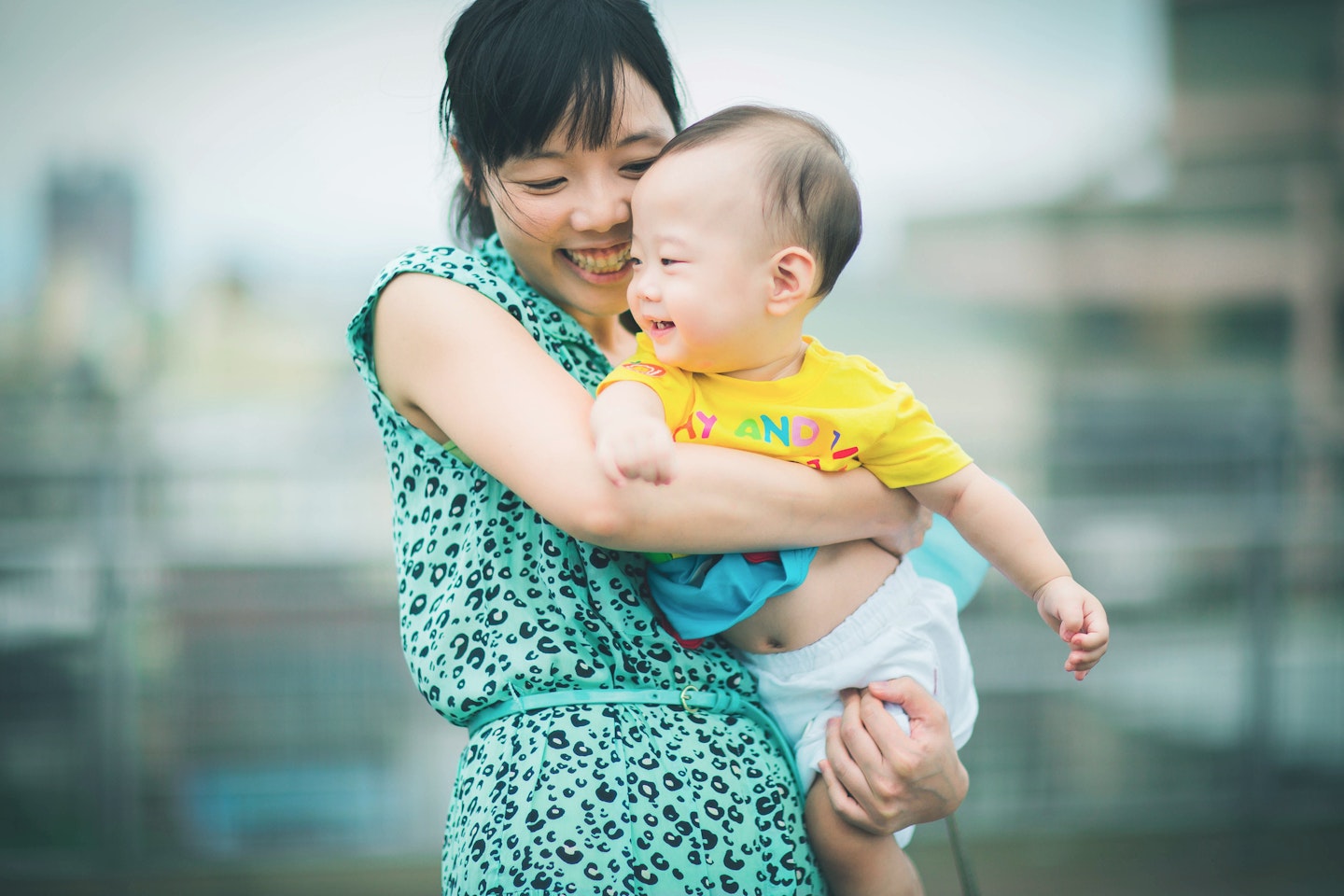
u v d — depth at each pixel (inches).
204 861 180.2
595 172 54.9
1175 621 198.5
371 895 169.3
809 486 53.7
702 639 56.2
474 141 55.2
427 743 188.7
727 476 51.8
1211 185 403.5
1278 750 195.3
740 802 53.4
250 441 272.7
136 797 179.9
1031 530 57.1
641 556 56.1
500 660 52.6
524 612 53.1
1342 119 401.1
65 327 370.0
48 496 186.1
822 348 57.9
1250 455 207.0
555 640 52.7
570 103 52.6
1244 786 194.2
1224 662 197.0
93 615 181.2
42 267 372.2
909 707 56.0
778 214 52.3
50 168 372.8
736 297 52.3
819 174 53.3
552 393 52.2
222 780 183.2
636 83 54.8
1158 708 195.6
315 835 183.6
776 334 54.1
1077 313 398.9
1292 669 197.0
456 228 67.2
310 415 371.9
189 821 181.3
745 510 51.9
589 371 59.2
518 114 52.9
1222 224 402.0
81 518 185.6
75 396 365.1
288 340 377.1
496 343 52.9
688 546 51.3
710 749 53.9
